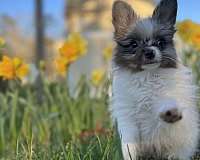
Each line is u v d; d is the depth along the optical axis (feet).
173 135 2.01
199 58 3.17
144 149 2.08
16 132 2.89
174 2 2.19
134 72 2.04
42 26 6.41
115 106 2.08
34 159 2.11
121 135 2.01
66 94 3.26
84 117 3.18
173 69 2.03
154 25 2.13
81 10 9.64
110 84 2.30
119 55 2.11
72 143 2.27
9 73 2.86
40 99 3.51
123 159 1.90
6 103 3.15
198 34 2.98
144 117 2.02
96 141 2.30
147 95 2.01
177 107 1.90
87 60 5.63
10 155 2.58
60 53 3.10
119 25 2.20
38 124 2.93
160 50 2.05
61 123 3.08
